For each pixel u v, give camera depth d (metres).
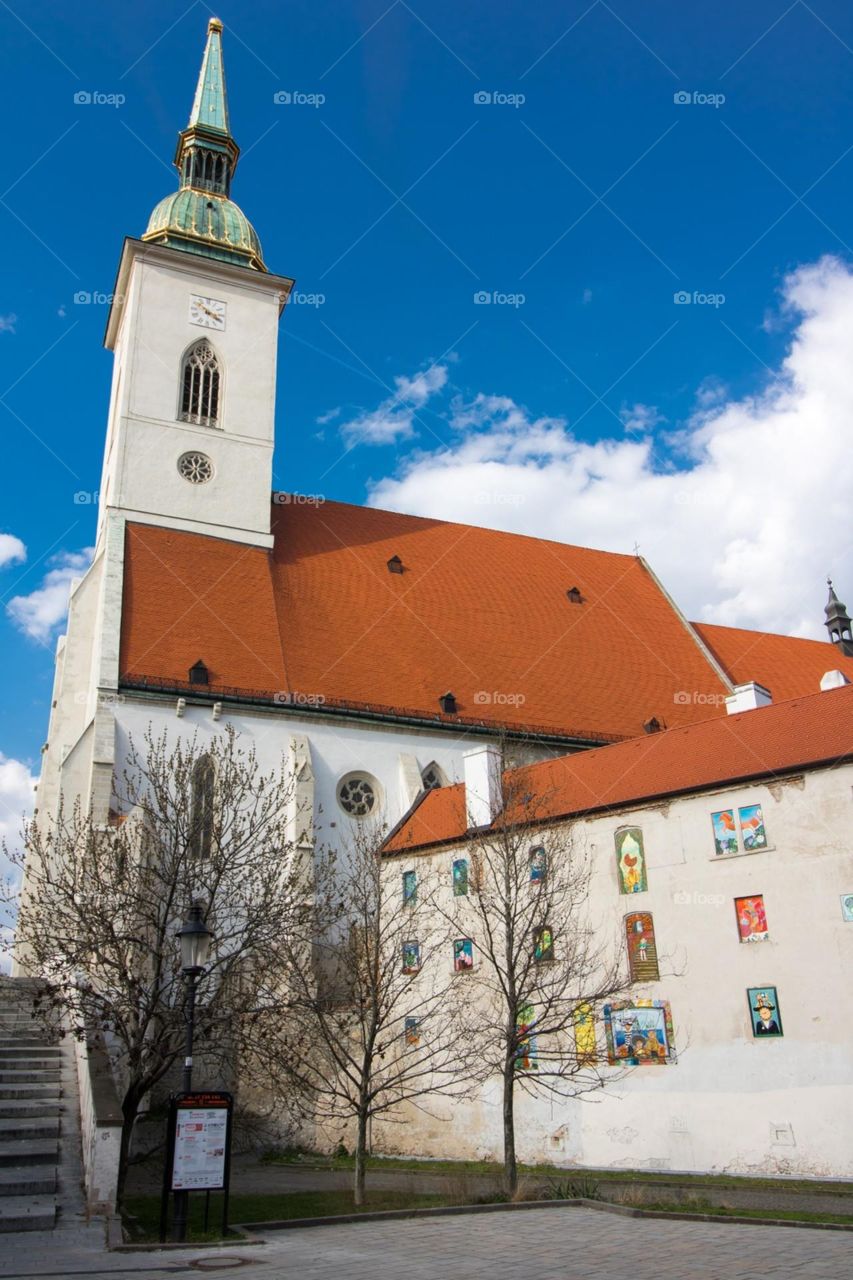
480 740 49.47
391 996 33.38
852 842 29.39
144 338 53.66
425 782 47.88
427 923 36.84
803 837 30.28
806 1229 18.33
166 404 53.00
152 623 46.06
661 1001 31.53
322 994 33.66
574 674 55.62
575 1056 30.84
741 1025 29.97
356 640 51.22
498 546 63.56
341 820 45.28
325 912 33.03
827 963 28.97
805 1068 28.58
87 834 30.81
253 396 55.53
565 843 34.16
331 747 46.41
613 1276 13.51
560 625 58.81
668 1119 30.50
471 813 37.59
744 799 31.64
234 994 26.98
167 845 28.62
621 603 63.16
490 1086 34.12
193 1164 17.83
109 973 25.08
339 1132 36.50
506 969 33.41
